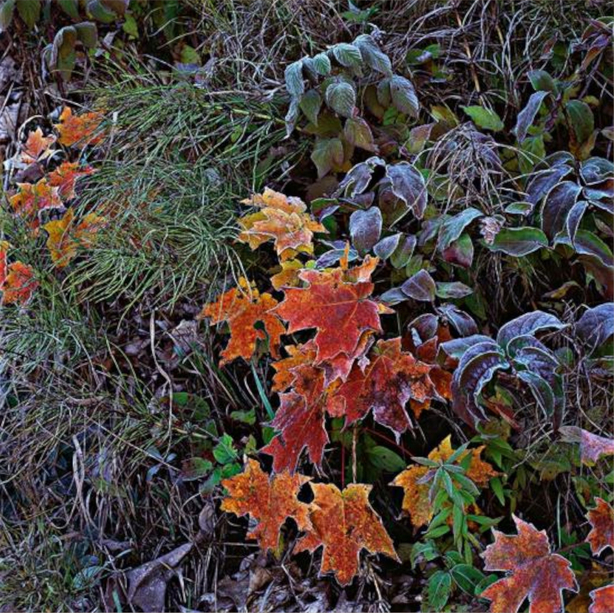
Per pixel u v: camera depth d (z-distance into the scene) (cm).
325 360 118
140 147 146
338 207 131
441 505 122
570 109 134
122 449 134
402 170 127
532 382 115
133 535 133
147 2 157
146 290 139
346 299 118
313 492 125
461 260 123
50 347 138
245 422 135
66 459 141
